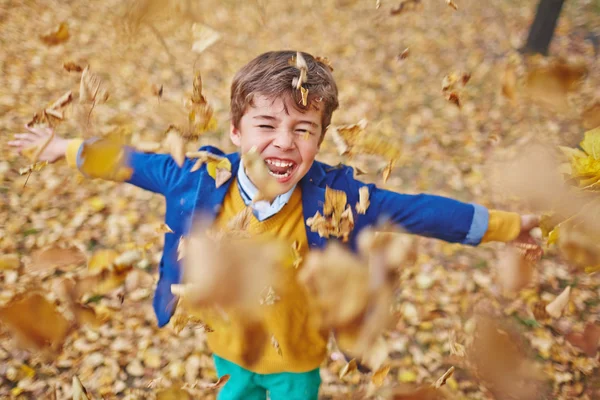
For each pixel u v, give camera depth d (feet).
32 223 11.88
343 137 4.88
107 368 8.83
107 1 23.48
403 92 18.47
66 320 4.46
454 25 22.84
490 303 10.05
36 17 21.45
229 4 23.61
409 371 8.90
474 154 14.89
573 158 4.43
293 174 4.72
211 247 3.66
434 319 9.83
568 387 8.55
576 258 4.31
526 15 23.30
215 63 19.99
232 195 4.97
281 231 4.92
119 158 5.21
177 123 4.73
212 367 9.03
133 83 17.74
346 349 4.75
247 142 4.74
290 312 5.00
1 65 17.85
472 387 8.26
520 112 16.05
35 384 8.48
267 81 4.55
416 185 13.79
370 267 3.78
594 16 22.66
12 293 9.60
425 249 11.44
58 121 5.02
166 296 5.31
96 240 11.66
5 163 13.47
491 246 11.65
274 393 5.59
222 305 3.69
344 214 4.80
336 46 22.00
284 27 23.58
